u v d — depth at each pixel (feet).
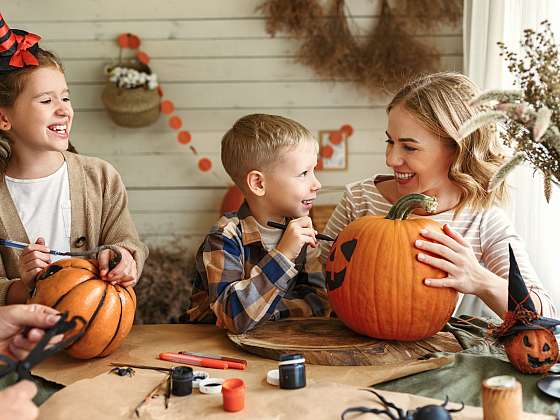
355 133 12.51
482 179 5.66
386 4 11.91
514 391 3.43
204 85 12.58
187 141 12.54
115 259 4.89
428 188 5.69
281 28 12.21
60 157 6.26
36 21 12.50
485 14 8.98
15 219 6.02
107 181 6.35
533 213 7.91
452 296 4.80
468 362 4.41
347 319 4.93
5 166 6.06
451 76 5.60
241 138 5.74
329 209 11.50
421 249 4.74
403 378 4.25
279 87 12.50
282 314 5.66
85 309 4.55
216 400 3.87
